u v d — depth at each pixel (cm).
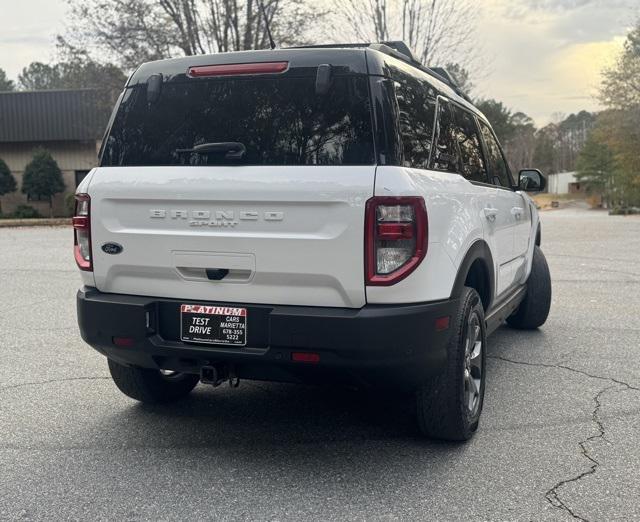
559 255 1381
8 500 308
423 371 329
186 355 339
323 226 313
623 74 4612
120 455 360
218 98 346
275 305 327
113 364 412
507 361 546
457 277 347
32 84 7806
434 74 414
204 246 333
